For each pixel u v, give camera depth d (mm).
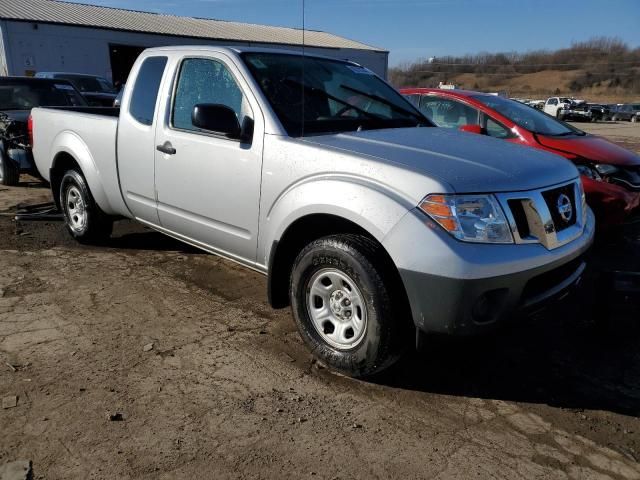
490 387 3178
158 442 2602
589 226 3502
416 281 2709
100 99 15211
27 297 4207
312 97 3822
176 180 4094
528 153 3422
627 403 3047
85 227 5344
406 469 2475
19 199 7672
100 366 3244
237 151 3600
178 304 4168
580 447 2660
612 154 5574
